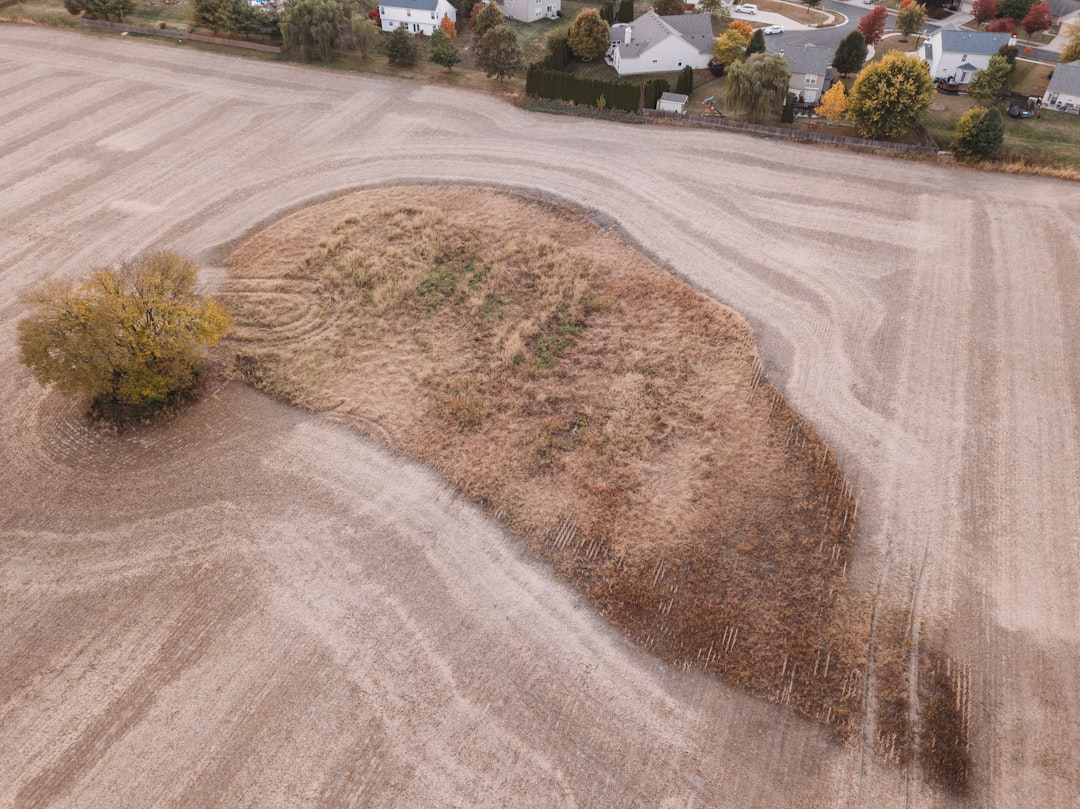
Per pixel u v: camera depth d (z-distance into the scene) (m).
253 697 24.50
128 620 26.61
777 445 32.03
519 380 35.94
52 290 31.61
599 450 32.50
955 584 27.05
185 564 28.39
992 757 22.69
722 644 25.67
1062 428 32.56
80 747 23.28
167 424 33.91
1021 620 25.98
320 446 33.09
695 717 24.02
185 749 23.23
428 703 24.44
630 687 24.83
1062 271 41.50
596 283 41.62
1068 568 27.45
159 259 34.81
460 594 27.56
